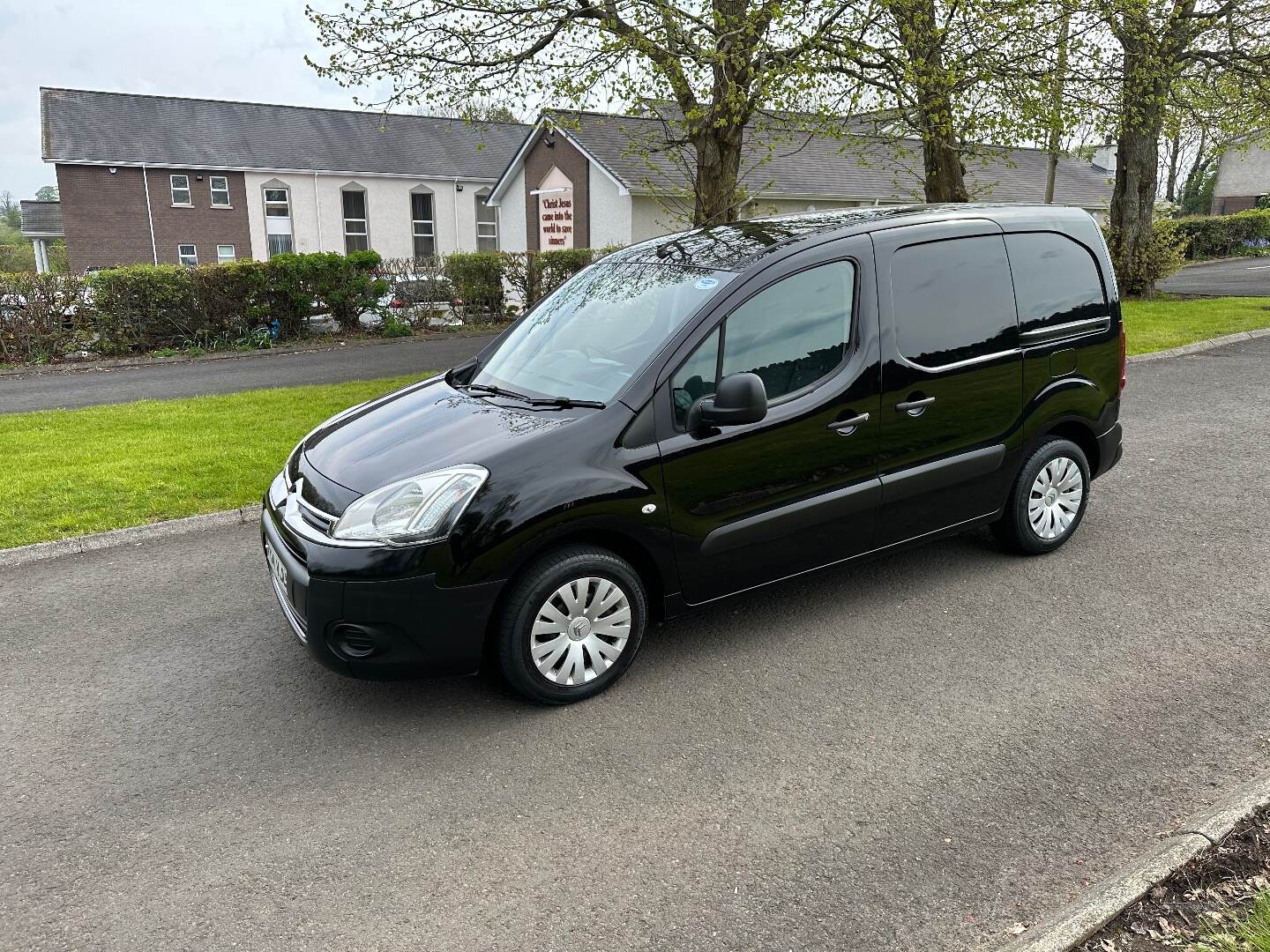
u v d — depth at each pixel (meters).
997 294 4.67
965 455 4.61
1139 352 11.80
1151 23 13.49
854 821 2.98
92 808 3.15
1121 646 4.12
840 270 4.18
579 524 3.54
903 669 3.98
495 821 3.03
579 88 10.32
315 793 3.21
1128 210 19.14
